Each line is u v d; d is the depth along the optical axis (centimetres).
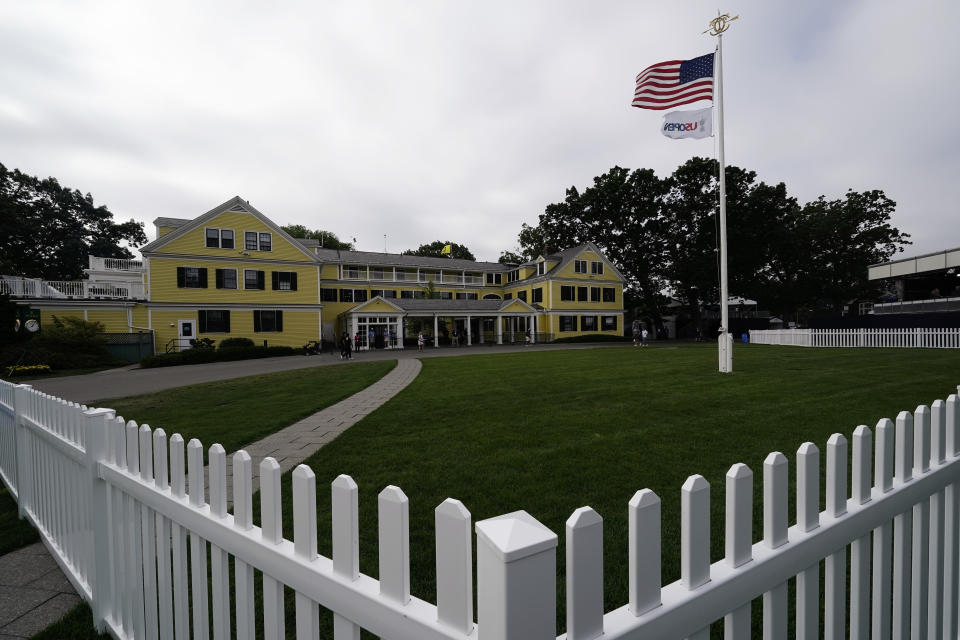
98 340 2155
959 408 188
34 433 322
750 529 103
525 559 67
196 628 150
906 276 2869
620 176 4291
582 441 520
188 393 1045
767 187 3903
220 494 137
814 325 2792
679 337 5091
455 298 4491
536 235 5544
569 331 4097
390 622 88
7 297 1956
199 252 2755
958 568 182
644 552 83
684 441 511
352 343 3253
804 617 117
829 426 565
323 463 463
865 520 137
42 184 4812
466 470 428
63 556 268
